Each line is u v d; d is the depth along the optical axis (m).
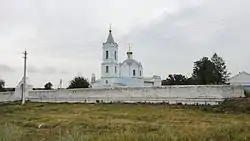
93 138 15.17
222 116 30.80
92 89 53.34
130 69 89.69
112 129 22.20
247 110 33.31
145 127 22.27
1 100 65.12
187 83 76.25
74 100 54.91
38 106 47.59
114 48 86.75
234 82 61.59
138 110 37.81
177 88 44.47
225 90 40.12
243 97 38.44
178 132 18.14
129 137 15.34
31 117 32.81
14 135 15.73
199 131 18.45
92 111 38.31
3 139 14.50
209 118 29.28
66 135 15.32
